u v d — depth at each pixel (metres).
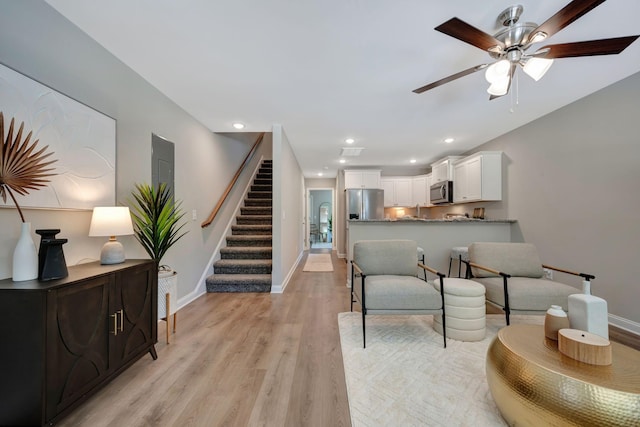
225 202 4.84
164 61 2.31
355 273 2.89
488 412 1.56
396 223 4.23
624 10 1.73
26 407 1.31
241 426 1.45
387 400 1.66
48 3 1.70
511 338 1.61
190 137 3.52
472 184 4.60
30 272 1.46
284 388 1.78
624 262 2.67
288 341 2.44
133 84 2.47
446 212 6.18
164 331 2.65
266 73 2.48
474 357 2.16
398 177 6.87
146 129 2.65
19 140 1.55
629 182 2.63
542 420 1.23
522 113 3.47
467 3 1.65
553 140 3.42
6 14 1.51
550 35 1.62
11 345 1.32
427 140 4.66
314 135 4.38
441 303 2.38
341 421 1.50
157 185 2.82
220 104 3.17
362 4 1.66
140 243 2.59
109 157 2.18
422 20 1.80
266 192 6.23
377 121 3.73
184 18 1.80
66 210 1.85
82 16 1.79
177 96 2.97
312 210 13.23
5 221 1.51
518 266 2.89
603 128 2.84
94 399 1.66
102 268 1.78
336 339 2.48
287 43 2.04
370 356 2.17
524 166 3.89
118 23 1.86
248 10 1.71
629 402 1.10
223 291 3.98
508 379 1.38
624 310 2.67
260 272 4.23
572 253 3.19
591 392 1.15
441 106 3.22
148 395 1.70
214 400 1.66
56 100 1.76
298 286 4.34
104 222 1.91
